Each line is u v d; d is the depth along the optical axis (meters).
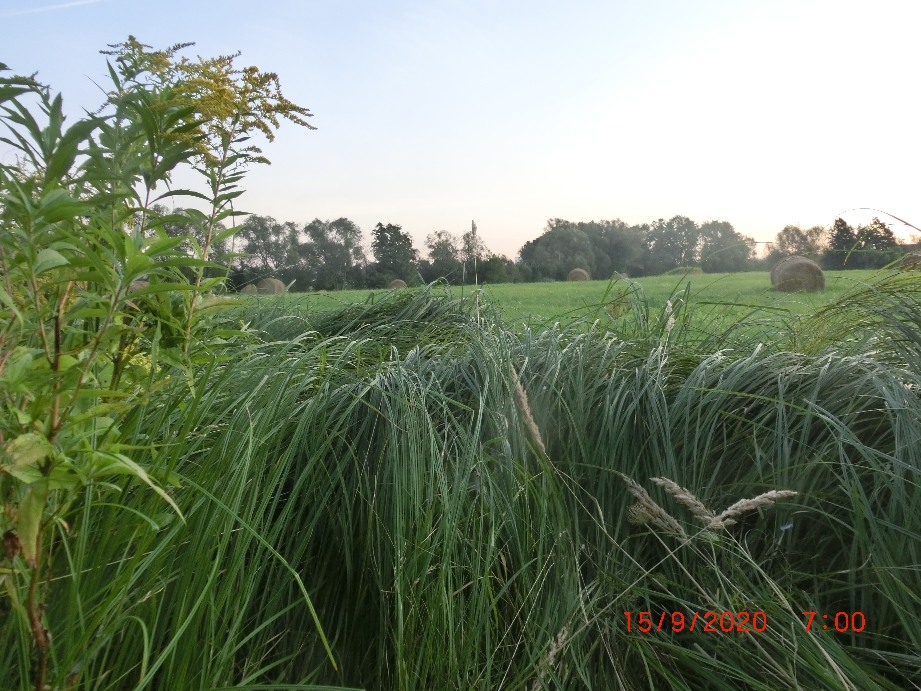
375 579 1.97
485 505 2.01
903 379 2.45
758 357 2.79
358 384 2.47
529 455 2.25
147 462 1.67
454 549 1.86
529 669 1.75
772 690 1.70
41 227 1.15
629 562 2.12
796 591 1.98
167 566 1.60
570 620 1.80
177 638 1.41
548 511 2.04
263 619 1.84
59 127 1.46
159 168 1.65
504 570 1.96
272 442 2.00
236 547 1.63
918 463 2.07
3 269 1.21
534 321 4.19
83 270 1.38
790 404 2.25
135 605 1.47
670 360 2.82
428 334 3.86
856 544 2.01
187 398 2.02
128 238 1.19
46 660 1.29
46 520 1.32
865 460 2.22
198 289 1.29
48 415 1.28
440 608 1.76
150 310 1.62
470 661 1.76
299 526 2.09
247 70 1.64
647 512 1.73
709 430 2.38
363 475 2.16
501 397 2.33
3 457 1.11
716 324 3.85
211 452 1.77
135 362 1.73
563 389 2.51
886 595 1.85
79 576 1.42
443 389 2.55
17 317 1.17
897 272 3.11
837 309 3.21
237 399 2.07
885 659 1.78
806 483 2.19
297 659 1.90
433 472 1.98
